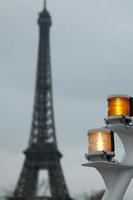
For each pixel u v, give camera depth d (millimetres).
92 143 16016
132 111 15984
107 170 16375
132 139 16500
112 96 15945
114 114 15859
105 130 15898
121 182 16375
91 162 15953
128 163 16375
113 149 15953
